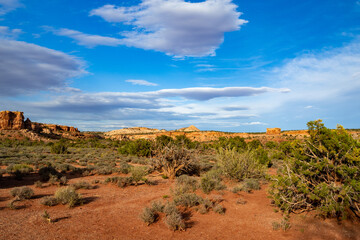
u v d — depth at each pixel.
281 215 7.60
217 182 11.42
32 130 97.56
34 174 13.99
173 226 6.32
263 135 106.44
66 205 8.04
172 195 9.84
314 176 7.57
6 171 13.84
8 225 6.07
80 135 120.25
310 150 7.79
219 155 14.60
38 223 6.31
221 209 7.80
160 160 15.71
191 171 15.88
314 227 6.47
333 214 6.91
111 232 5.98
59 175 13.32
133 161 24.05
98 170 15.59
